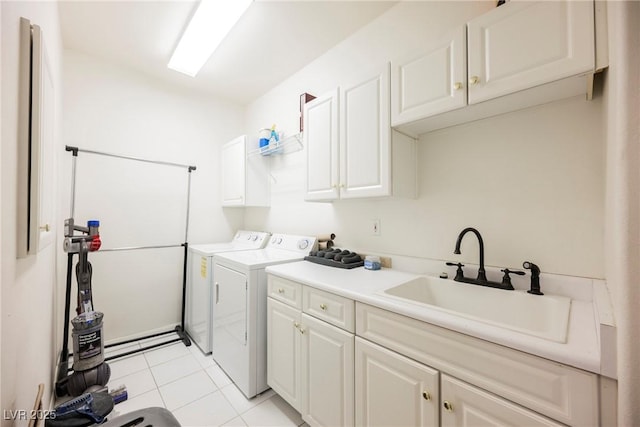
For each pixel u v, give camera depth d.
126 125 2.46
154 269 2.60
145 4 1.72
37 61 0.83
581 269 1.08
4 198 0.65
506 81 1.01
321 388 1.31
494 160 1.32
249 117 3.23
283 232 2.62
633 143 0.49
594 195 1.05
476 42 1.08
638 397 0.49
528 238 1.21
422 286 1.45
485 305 1.24
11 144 0.71
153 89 2.62
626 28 0.49
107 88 2.36
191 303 2.55
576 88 1.00
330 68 2.19
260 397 1.70
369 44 1.90
